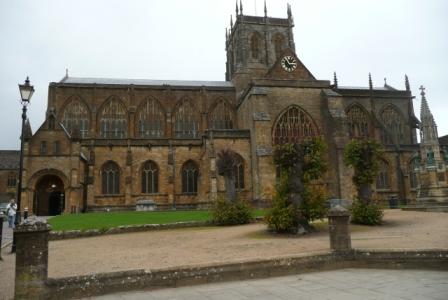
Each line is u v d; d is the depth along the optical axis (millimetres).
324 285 13414
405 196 72188
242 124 76562
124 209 64688
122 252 22078
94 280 13070
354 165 34219
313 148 29625
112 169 66562
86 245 26141
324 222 32219
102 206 64562
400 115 89125
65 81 83500
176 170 67562
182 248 22656
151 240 27312
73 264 18547
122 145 67000
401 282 13516
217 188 60656
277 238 25531
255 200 61938
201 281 14195
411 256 15867
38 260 12422
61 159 59500
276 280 14445
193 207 67250
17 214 26391
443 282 13375
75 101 78750
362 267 16281
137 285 13492
